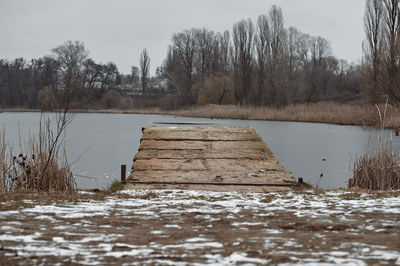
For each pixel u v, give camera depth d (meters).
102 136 24.84
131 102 72.31
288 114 38.19
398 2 30.50
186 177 9.08
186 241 4.00
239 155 10.95
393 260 3.25
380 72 30.08
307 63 87.44
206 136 12.79
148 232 4.39
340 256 3.41
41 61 74.69
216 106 47.41
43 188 7.82
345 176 12.94
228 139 12.50
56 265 3.13
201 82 65.50
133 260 3.31
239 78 54.44
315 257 3.39
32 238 3.92
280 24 51.78
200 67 73.88
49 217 4.96
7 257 3.29
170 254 3.51
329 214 5.42
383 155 8.88
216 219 5.16
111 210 5.69
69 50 67.75
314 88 61.97
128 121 39.53
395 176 8.82
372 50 32.06
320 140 22.42
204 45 73.31
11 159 8.37
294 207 6.07
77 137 24.22
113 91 72.12
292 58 68.69
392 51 29.03
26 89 74.19
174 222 4.96
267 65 50.25
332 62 85.06
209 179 8.95
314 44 88.69
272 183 8.68
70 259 3.30
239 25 53.44
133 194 7.56
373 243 3.85
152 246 3.79
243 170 9.67
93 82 74.50
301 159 16.28
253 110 41.81
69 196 6.84
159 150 11.32
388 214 5.33
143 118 45.66
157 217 5.27
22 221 4.66
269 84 49.00
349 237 4.12
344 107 35.56
